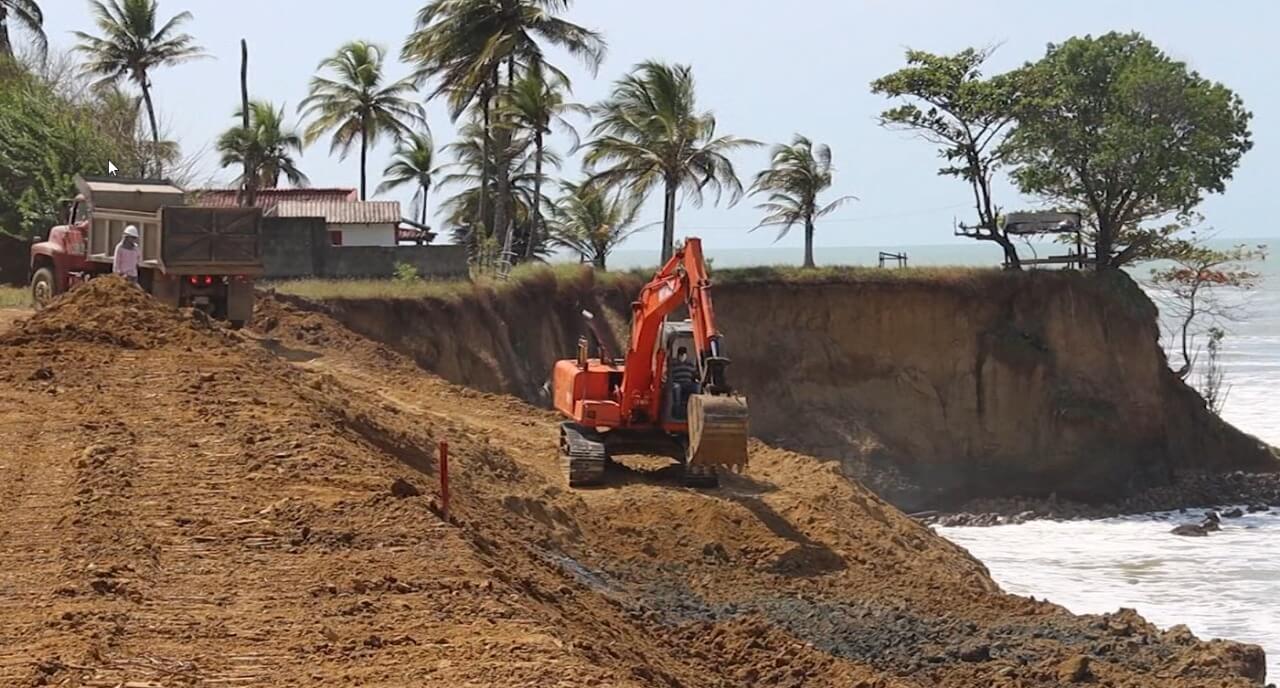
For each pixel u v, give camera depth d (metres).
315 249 43.06
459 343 40.66
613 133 48.94
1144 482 48.22
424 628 9.84
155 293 27.58
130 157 50.88
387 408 23.52
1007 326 49.78
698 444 20.23
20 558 11.18
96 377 18.62
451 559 11.68
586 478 22.52
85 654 8.83
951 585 20.50
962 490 47.50
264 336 31.67
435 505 13.82
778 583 19.53
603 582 18.06
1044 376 49.34
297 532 12.20
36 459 14.51
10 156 44.41
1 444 15.06
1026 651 17.33
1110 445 48.78
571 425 23.58
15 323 22.00
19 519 12.35
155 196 29.81
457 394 29.59
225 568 11.14
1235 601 31.38
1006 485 47.84
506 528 18.28
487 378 40.78
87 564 10.94
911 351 48.97
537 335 43.31
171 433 15.73
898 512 24.64
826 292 48.91
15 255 43.38
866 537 22.00
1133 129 50.62
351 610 10.17
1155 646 18.31
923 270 50.41
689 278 21.45
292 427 16.22
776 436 46.84
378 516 12.77
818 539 21.08
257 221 27.64
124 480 13.62
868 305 49.03
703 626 15.99
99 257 28.91
